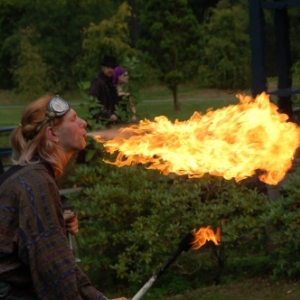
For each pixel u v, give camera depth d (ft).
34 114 16.92
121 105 41.50
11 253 16.25
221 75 72.79
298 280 32.12
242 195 32.94
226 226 32.68
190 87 108.78
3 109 119.34
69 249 16.20
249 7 37.24
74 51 137.08
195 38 110.11
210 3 139.64
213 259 34.01
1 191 16.47
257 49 37.17
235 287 32.37
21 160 16.80
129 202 33.65
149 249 32.91
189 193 32.91
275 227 32.50
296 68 42.91
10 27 143.33
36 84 132.36
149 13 112.27
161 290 33.17
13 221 16.24
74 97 134.41
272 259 33.27
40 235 16.02
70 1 135.54
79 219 34.30
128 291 33.91
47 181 16.43
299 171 33.47
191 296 31.83
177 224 32.65
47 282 15.97
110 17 136.36
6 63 143.43
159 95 117.50
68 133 16.96
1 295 16.42
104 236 33.47
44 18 137.90
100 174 35.37
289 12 45.42
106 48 121.29
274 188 34.78
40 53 135.64
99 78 42.19
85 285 16.56
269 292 31.32
